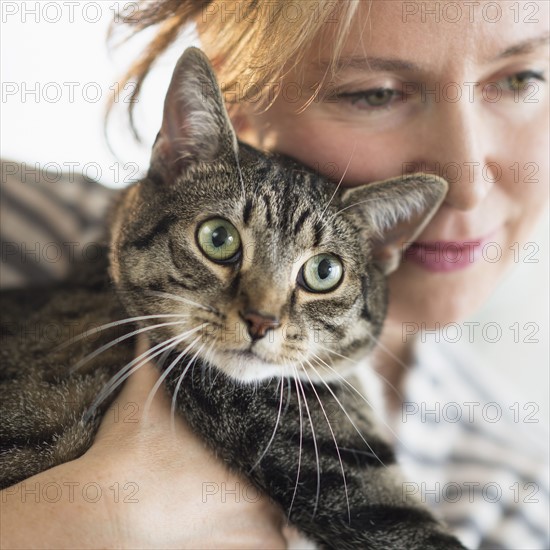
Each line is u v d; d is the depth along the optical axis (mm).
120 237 643
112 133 703
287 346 622
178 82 634
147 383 624
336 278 636
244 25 635
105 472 593
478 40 621
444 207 656
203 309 617
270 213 626
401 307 696
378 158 646
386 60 622
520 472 750
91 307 667
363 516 618
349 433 638
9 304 681
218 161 635
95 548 580
